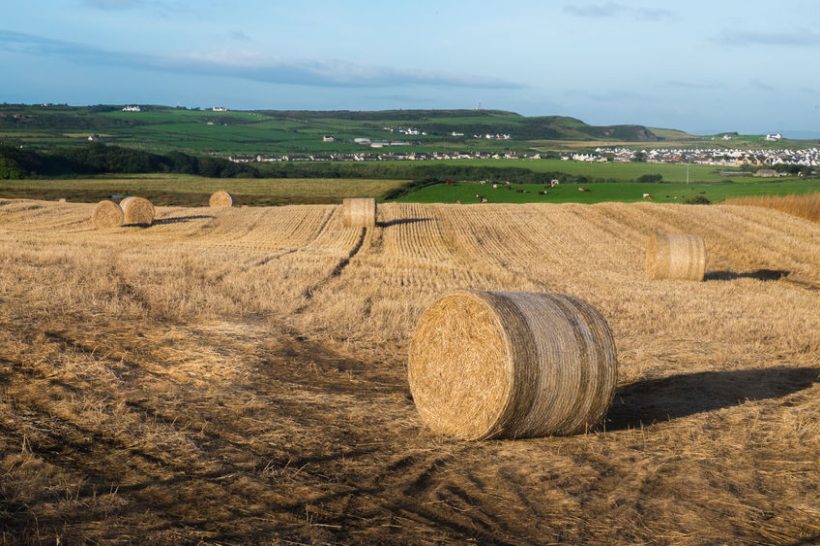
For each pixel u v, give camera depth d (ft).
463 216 119.24
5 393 24.89
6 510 16.03
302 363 32.27
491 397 22.25
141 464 19.30
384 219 114.83
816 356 37.32
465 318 23.18
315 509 17.08
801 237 102.17
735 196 181.37
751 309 52.19
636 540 16.21
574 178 306.55
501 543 15.83
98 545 14.73
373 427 23.70
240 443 21.34
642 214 122.11
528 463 20.77
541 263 80.89
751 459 21.67
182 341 34.24
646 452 22.06
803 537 16.69
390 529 16.22
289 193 214.69
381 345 36.68
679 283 66.49
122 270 56.13
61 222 106.83
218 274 57.11
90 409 23.50
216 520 16.20
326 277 60.23
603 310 48.96
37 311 37.88
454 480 19.31
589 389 23.02
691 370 33.71
